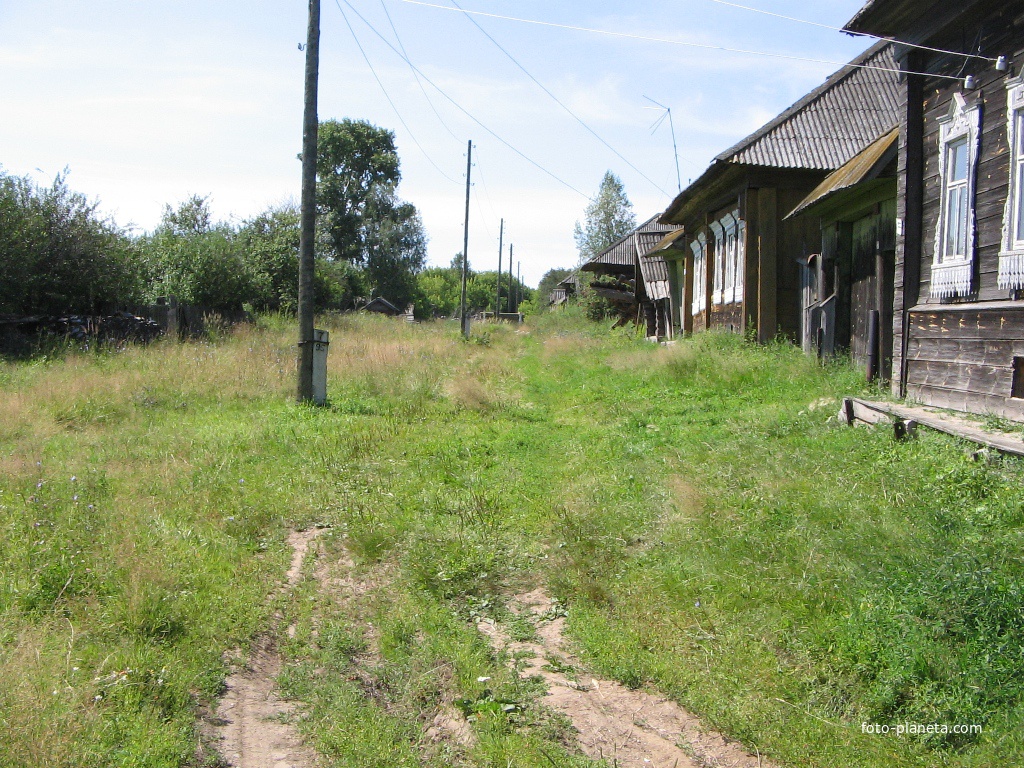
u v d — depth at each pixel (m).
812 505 5.96
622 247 35.50
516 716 3.76
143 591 4.51
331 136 56.38
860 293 12.05
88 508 5.92
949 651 3.89
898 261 9.71
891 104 16.22
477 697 3.92
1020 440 6.61
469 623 4.85
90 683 3.66
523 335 34.81
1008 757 3.29
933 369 9.00
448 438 9.69
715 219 19.38
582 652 4.41
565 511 6.38
